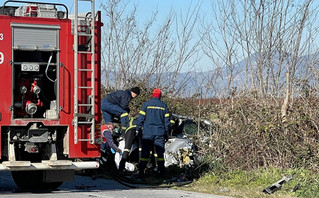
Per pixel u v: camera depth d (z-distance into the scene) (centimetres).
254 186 1652
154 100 1805
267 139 1775
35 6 1473
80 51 1486
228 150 1828
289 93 1881
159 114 1797
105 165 1880
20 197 1446
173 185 1683
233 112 1886
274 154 1772
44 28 1462
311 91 1838
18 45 1442
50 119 1476
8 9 1450
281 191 1561
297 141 1777
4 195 1491
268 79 2248
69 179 1553
